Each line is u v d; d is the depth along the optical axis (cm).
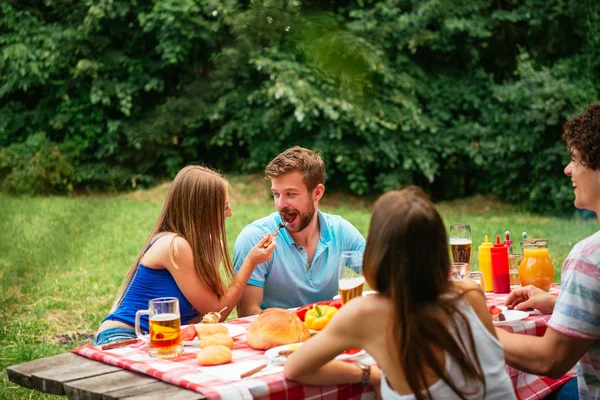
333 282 351
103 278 685
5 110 1377
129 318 307
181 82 1257
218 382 205
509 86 1202
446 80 1312
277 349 232
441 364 195
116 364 230
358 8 1180
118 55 1327
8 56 1295
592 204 248
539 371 231
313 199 339
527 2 1234
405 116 1259
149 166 1359
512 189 1246
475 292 207
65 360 238
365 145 1284
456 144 1275
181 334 247
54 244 302
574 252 235
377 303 203
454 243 334
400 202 199
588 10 1170
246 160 1389
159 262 306
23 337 516
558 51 1293
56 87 1380
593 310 228
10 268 400
